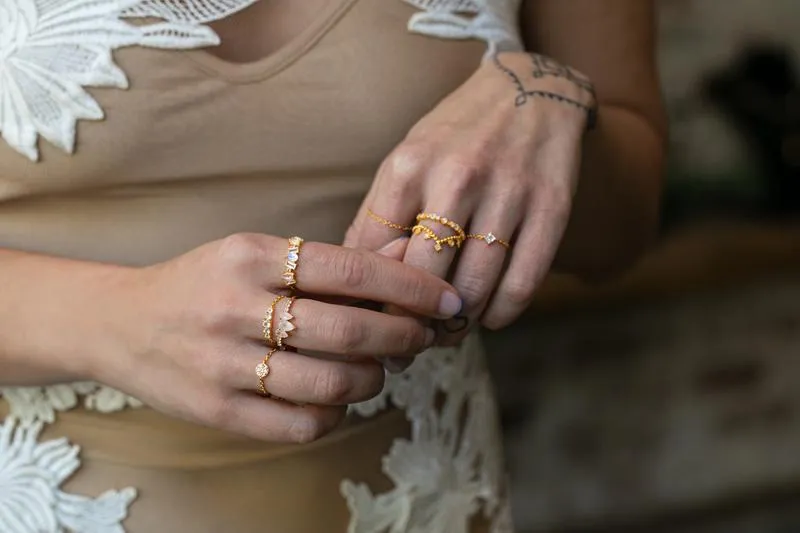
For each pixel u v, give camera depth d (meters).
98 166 0.82
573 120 0.81
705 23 2.44
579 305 2.16
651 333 2.25
